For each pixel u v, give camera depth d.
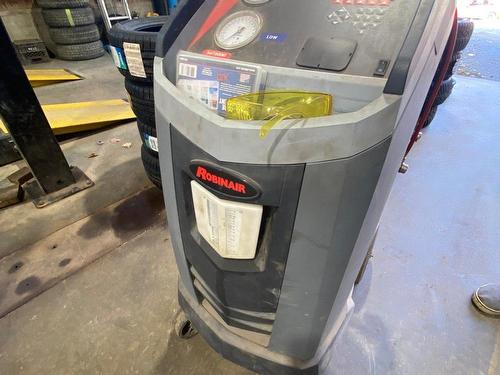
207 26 0.56
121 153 1.93
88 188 1.63
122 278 1.15
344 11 0.47
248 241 0.52
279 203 0.45
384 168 0.44
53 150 1.50
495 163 1.80
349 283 0.64
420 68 0.41
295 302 0.59
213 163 0.45
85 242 1.30
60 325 1.00
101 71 3.43
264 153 0.41
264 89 0.47
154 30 1.31
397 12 0.43
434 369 0.88
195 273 0.74
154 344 0.95
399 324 0.98
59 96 2.74
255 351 0.73
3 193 1.50
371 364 0.89
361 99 0.41
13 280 1.14
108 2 4.05
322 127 0.37
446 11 0.46
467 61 3.62
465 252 1.23
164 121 0.52
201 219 0.56
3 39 1.20
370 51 0.42
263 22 0.51
